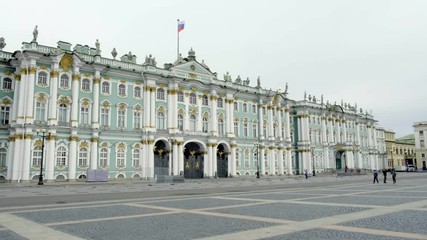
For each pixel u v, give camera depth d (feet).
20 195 100.17
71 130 180.34
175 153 215.51
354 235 38.99
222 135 246.27
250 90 270.87
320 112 333.21
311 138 319.47
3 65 175.11
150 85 211.20
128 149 201.16
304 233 40.40
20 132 167.12
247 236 39.04
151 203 75.25
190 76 233.55
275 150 281.33
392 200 75.92
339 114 353.51
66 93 182.80
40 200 83.87
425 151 498.28
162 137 213.25
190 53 241.14
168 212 59.72
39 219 52.75
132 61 214.07
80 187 142.72
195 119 232.94
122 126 201.26
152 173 204.95
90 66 191.62
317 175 296.92
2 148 170.50
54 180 173.47
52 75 178.09
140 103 209.56
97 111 190.70
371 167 389.19
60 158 177.68
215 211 60.44
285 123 296.10
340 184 151.74
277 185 149.48
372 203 70.23
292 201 76.23
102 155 191.52
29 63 171.12
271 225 45.78
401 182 163.43
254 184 161.68
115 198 88.79
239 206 67.62
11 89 176.45
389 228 42.83
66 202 78.59
